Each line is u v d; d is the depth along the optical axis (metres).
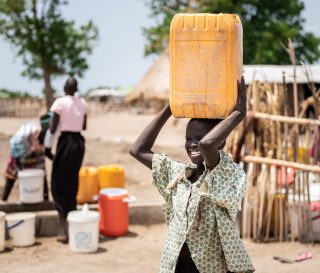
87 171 8.13
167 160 3.15
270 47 37.25
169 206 3.12
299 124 6.67
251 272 2.99
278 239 6.89
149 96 35.28
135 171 12.03
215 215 2.92
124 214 7.29
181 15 3.08
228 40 3.00
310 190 6.95
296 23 41.66
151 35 36.28
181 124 28.78
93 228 6.51
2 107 39.50
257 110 6.84
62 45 32.00
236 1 37.03
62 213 6.88
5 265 5.97
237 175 2.91
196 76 3.05
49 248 6.67
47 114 7.76
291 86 15.45
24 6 31.34
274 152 6.80
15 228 6.67
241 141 6.86
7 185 8.09
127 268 5.94
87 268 5.91
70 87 6.80
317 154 6.59
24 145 7.88
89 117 42.72
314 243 6.71
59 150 6.77
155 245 6.92
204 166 3.03
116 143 14.67
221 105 3.02
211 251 2.94
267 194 6.83
